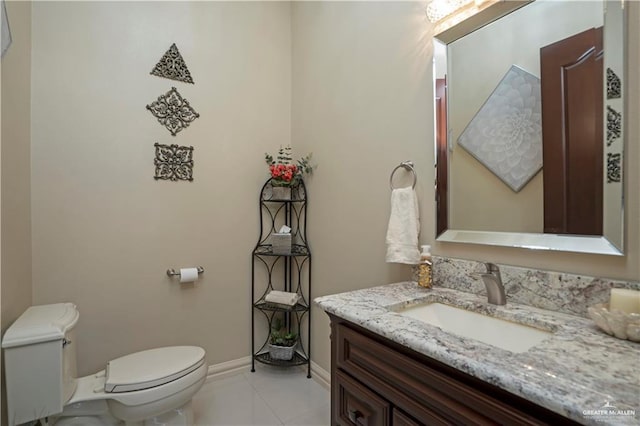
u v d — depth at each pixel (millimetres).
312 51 2211
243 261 2260
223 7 2188
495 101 1163
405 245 1354
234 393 1978
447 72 1318
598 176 899
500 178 1143
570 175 960
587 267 918
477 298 1120
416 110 1455
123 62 1839
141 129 1890
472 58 1236
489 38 1181
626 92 852
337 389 1051
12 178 1340
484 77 1197
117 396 1307
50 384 1212
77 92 1708
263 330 2355
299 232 2344
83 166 1723
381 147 1648
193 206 2062
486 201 1182
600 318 780
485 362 636
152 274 1925
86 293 1730
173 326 1995
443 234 1317
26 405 1178
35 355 1197
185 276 1943
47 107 1627
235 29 2234
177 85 2008
